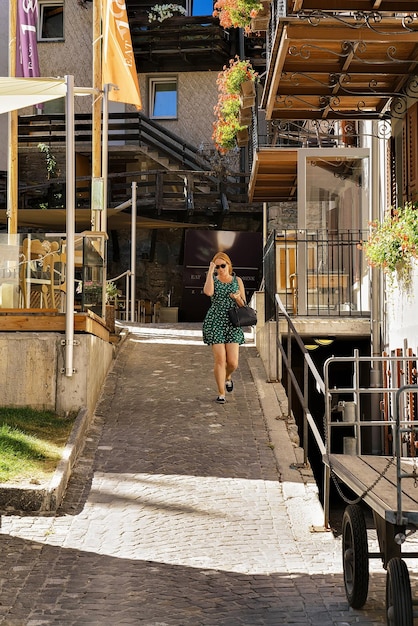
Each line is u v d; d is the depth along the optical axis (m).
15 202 16.69
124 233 28.86
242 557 7.54
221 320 12.45
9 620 6.02
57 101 30.64
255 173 18.02
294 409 16.80
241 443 10.83
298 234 15.20
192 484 9.45
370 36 10.73
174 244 28.97
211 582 6.89
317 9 10.09
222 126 20.36
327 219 15.34
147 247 28.83
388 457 7.35
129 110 30.36
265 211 23.45
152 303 28.59
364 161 15.38
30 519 8.38
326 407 7.71
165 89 30.70
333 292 15.29
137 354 15.24
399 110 13.20
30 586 6.71
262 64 29.52
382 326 13.60
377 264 12.55
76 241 11.63
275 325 13.70
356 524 6.21
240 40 29.30
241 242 26.55
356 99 13.16
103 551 7.59
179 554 7.55
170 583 6.84
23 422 10.58
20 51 16.48
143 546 7.73
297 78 12.30
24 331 11.34
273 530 8.29
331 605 6.36
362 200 15.38
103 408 12.09
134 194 24.25
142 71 30.20
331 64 11.93
